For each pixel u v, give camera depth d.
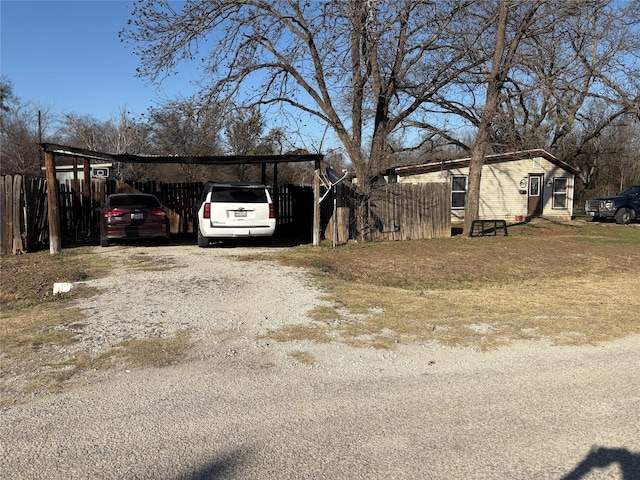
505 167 24.66
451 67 17.83
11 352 5.56
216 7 15.75
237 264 11.18
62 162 36.47
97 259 11.84
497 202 24.66
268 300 8.03
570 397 4.50
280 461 3.41
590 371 5.14
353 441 3.69
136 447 3.60
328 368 5.18
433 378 4.93
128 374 4.98
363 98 17.44
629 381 4.88
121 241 15.13
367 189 16.25
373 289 9.20
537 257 13.98
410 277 11.13
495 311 7.54
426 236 17.52
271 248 14.13
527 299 8.53
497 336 6.24
